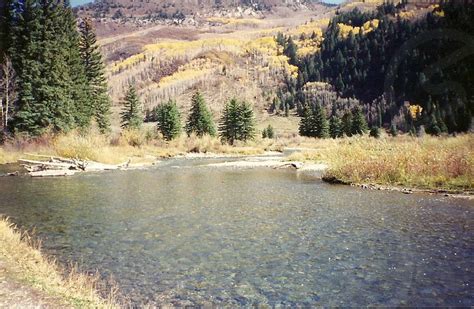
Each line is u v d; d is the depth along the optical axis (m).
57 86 46.69
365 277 8.43
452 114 79.94
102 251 10.43
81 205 16.67
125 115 81.75
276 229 12.55
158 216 14.55
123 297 7.55
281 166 36.16
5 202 17.25
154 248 10.67
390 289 7.78
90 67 64.38
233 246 10.80
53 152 37.72
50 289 7.14
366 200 17.17
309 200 17.59
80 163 32.03
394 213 14.39
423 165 21.23
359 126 104.25
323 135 103.50
